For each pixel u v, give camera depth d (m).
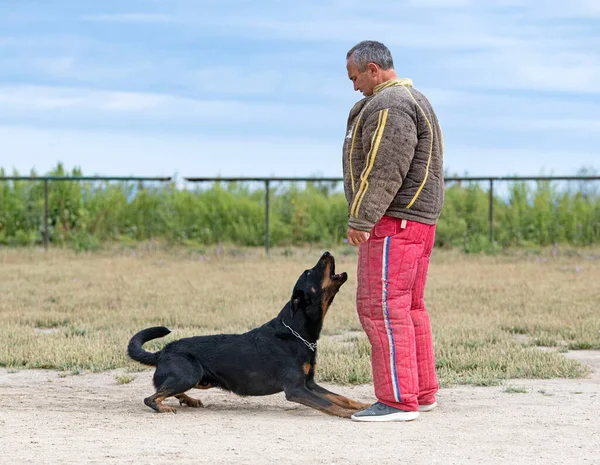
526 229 23.83
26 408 6.48
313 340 6.28
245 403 6.89
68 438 5.26
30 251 21.30
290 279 15.72
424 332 6.40
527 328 10.58
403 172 5.83
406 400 5.95
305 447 5.04
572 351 9.45
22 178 21.55
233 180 21.44
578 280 15.62
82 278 15.95
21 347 9.02
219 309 12.10
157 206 24.70
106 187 24.75
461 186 24.39
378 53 6.13
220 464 4.59
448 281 15.38
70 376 8.01
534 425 5.73
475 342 9.35
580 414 6.12
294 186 25.27
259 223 23.92
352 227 5.88
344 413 6.09
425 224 6.10
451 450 4.98
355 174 6.11
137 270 17.41
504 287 14.48
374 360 6.07
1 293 13.73
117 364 8.42
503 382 7.56
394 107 5.85
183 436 5.36
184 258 20.27
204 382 6.43
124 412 6.34
